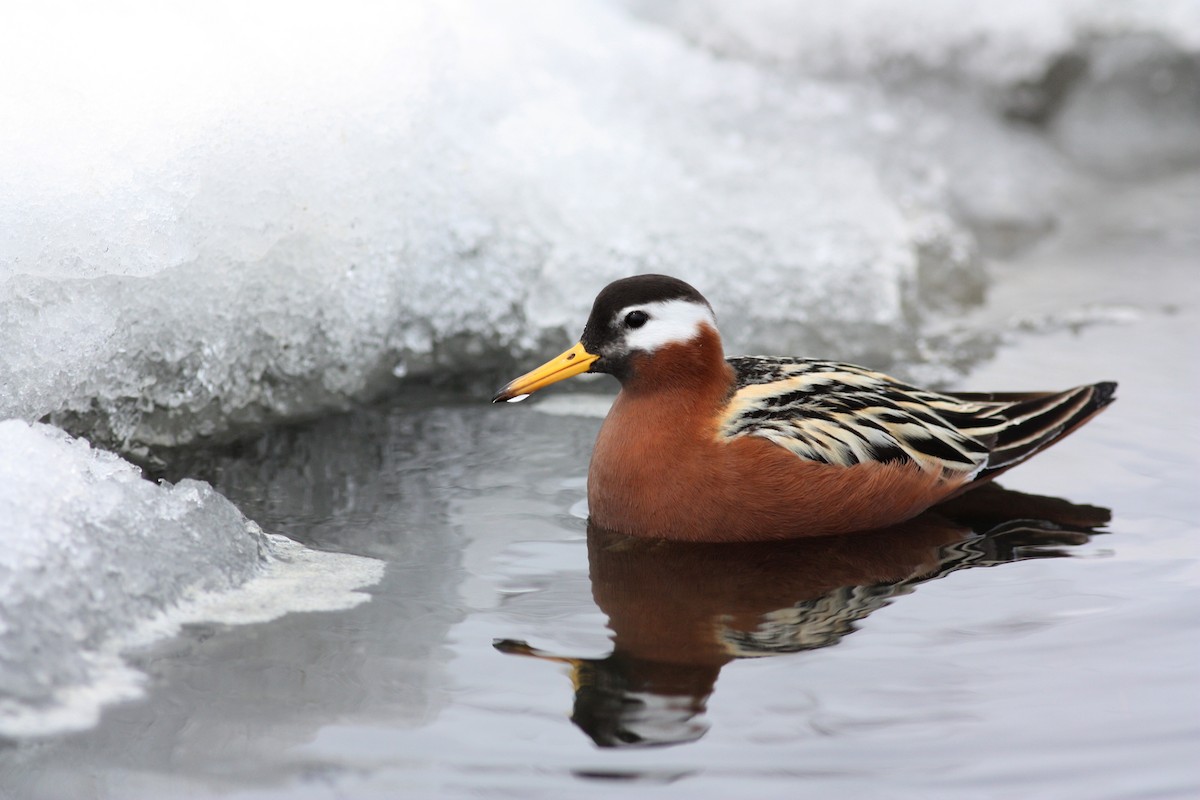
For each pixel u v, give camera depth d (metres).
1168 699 7.30
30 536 7.92
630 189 14.68
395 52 13.03
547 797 6.43
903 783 6.55
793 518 9.67
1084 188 19.55
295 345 12.17
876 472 9.73
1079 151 20.92
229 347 11.61
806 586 8.84
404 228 13.08
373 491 10.24
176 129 11.16
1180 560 9.10
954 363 13.29
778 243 14.78
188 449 11.03
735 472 9.54
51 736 6.88
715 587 8.81
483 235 13.83
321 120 12.30
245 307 11.75
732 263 14.44
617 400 10.05
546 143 14.61
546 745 6.84
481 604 8.42
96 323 10.58
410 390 12.79
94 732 6.93
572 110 15.31
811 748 6.84
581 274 13.91
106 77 11.09
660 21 20.27
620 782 6.54
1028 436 10.42
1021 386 12.56
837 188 16.05
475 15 15.70
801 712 7.17
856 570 9.13
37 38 10.98
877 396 10.21
